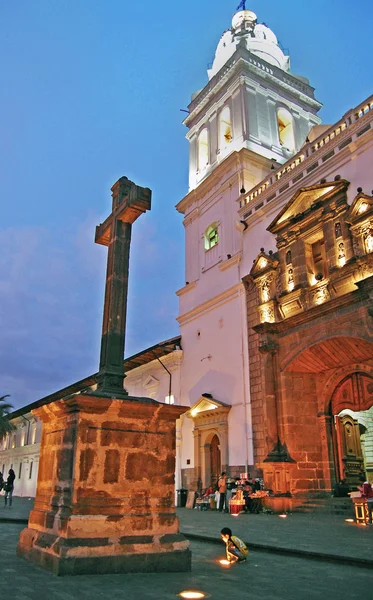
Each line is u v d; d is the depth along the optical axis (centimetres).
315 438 1812
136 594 464
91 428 610
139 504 613
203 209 2692
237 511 1689
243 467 1980
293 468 1739
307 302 1820
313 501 1653
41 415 712
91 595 452
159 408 657
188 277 2692
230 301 2281
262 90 2831
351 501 1579
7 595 443
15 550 748
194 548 873
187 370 2516
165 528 620
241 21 3475
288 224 1980
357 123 1788
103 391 657
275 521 1351
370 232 1617
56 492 621
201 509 1973
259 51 3155
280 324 1877
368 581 577
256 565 688
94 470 596
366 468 1992
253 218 2242
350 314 1597
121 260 746
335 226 1772
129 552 577
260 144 2645
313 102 3091
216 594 483
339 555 722
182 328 2634
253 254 2209
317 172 1938
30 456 4038
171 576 571
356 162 1766
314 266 1898
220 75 2975
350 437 1856
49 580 509
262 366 1950
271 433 1797
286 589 522
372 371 1692
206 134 3039
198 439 2300
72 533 557
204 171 2900
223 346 2266
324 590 522
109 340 696
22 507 2105
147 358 2831
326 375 1859
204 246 2608
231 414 2108
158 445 655
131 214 748
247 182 2433
